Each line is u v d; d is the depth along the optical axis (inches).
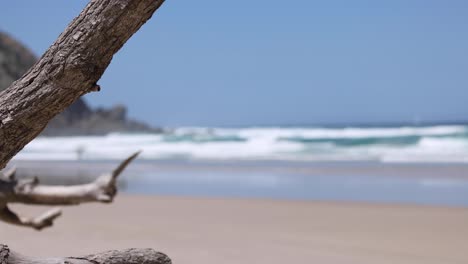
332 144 940.6
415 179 467.2
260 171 571.2
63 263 85.5
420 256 194.7
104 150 1020.5
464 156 693.3
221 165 659.4
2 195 181.9
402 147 839.1
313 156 773.3
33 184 187.9
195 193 413.4
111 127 2160.4
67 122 2005.4
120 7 67.7
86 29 69.0
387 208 308.3
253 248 205.2
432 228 249.1
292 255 193.9
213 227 253.4
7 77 2124.8
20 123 73.5
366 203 327.9
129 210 310.7
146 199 360.2
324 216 284.7
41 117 73.9
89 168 661.9
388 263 183.3
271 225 258.7
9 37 2338.8
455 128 1187.3
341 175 512.1
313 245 212.4
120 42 70.4
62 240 216.7
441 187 414.3
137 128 2299.5
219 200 350.3
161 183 486.6
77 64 69.7
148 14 68.8
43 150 1087.6
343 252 200.1
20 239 217.2
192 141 1138.7
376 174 511.2
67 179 534.0
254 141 1037.2
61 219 275.0
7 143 74.5
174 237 227.0
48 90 72.0
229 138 1115.9
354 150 832.3
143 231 241.1
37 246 203.6
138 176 552.7
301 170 567.2
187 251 197.8
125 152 968.3
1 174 186.2
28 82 72.7
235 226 256.5
